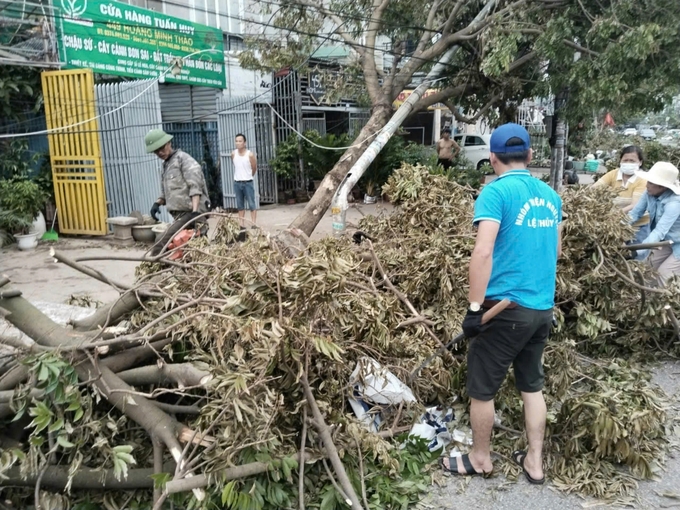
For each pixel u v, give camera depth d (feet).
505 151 9.53
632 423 10.05
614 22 23.58
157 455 8.18
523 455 10.37
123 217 31.40
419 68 32.50
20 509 8.52
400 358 11.88
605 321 14.20
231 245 13.67
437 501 9.47
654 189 16.11
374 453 9.21
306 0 32.96
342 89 36.01
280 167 44.34
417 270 13.74
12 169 32.32
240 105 38.24
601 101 25.27
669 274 16.42
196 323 9.05
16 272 24.43
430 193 16.24
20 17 30.04
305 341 8.68
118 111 32.45
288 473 8.27
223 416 7.83
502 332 9.25
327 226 34.53
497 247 9.27
